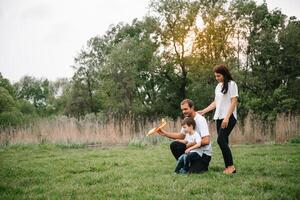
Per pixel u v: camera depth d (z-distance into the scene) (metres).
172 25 41.62
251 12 41.56
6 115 32.66
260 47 39.44
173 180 6.22
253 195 5.03
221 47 39.06
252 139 15.94
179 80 43.38
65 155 11.31
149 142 16.17
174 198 4.96
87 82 54.25
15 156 11.48
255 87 37.91
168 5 41.00
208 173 6.66
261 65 40.94
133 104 39.97
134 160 9.23
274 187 5.46
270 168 7.25
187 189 5.44
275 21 44.66
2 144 16.02
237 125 16.70
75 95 53.97
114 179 6.53
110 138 16.67
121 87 39.97
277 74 40.00
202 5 41.78
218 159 9.20
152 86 45.59
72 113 53.19
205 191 5.35
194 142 7.07
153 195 5.12
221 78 6.78
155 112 41.91
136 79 41.78
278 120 16.56
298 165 7.66
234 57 38.72
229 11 40.09
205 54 39.28
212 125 17.31
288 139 15.63
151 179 6.34
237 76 34.56
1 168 8.41
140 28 48.06
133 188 5.64
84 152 12.34
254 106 20.97
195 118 7.15
